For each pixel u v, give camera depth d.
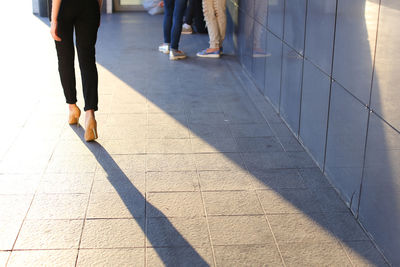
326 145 3.30
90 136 3.78
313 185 3.25
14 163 3.46
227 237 2.71
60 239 2.68
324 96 3.30
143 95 4.91
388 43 2.40
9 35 6.99
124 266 2.48
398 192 2.37
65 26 3.73
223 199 3.08
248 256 2.56
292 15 3.96
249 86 5.29
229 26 6.97
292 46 3.98
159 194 3.13
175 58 6.24
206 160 3.58
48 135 3.91
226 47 7.05
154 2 9.10
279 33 4.36
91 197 3.08
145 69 5.81
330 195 3.12
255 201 3.06
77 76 5.37
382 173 2.52
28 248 2.61
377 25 2.51
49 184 3.22
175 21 6.13
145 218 2.88
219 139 3.93
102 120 4.26
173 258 2.54
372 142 2.61
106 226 2.80
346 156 2.98
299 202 3.05
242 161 3.57
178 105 4.66
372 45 2.58
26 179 3.27
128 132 4.02
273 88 4.61
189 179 3.31
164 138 3.93
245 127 4.17
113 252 2.58
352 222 2.85
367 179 2.70
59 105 4.52
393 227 2.43
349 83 2.88
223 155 3.66
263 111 4.54
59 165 3.46
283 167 3.48
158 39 7.30
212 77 5.58
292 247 2.63
